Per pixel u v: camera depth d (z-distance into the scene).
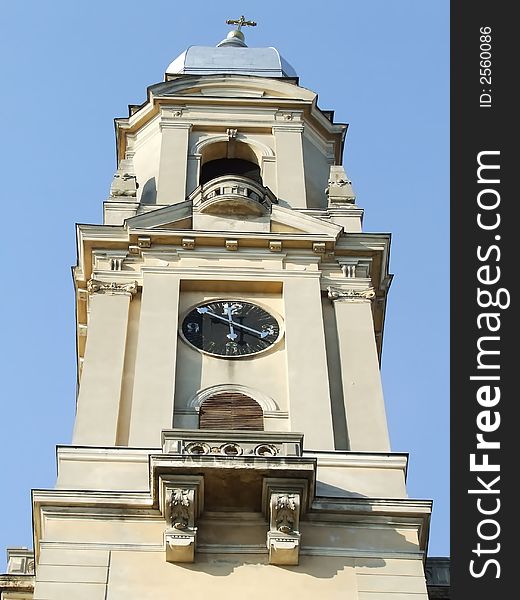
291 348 47.72
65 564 39.38
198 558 39.59
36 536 40.84
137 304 49.59
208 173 58.56
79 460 42.66
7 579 43.31
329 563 39.75
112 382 46.34
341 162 60.62
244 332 48.84
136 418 44.78
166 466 39.91
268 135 59.31
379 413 45.97
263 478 40.00
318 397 45.97
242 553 39.75
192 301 49.94
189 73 64.06
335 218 53.75
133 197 54.50
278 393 46.59
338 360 47.88
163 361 46.84
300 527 40.62
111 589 38.84
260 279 50.38
